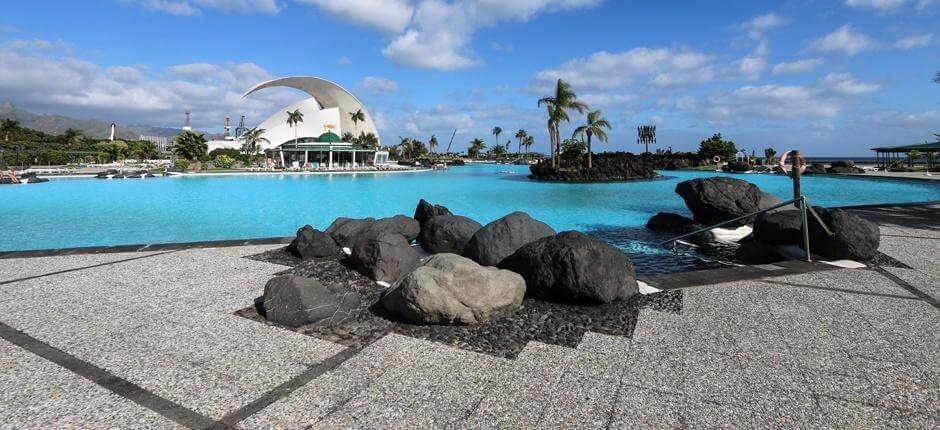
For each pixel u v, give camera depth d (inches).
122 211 676.1
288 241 373.4
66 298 222.5
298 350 164.9
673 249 390.3
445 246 354.3
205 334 178.4
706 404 128.8
